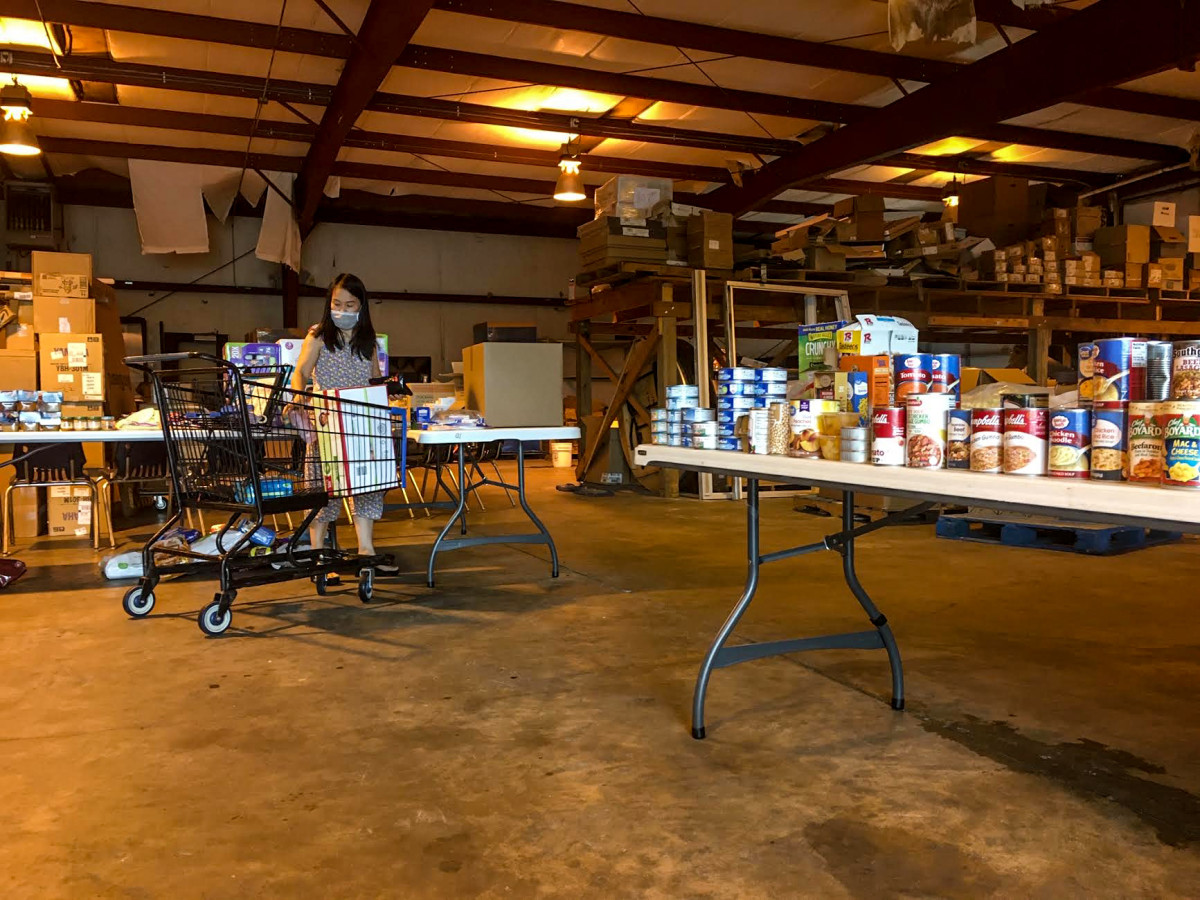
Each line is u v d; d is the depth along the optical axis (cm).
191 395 358
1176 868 164
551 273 1515
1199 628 334
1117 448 134
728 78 877
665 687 269
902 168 1196
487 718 244
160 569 363
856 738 228
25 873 164
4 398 473
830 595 391
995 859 168
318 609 373
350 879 162
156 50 796
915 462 164
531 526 620
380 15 679
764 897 155
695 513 681
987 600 380
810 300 807
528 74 832
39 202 1138
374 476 366
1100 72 657
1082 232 972
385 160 1152
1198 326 988
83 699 261
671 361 770
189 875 163
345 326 405
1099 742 225
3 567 421
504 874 163
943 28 596
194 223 1145
